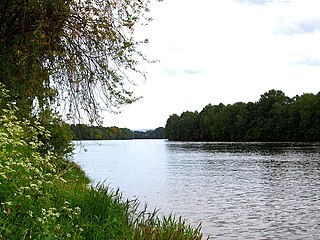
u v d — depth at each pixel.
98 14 10.98
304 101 115.12
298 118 118.31
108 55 11.24
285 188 29.02
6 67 12.05
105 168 48.16
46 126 12.44
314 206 21.98
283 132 122.88
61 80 11.66
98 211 8.15
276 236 15.93
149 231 6.67
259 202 23.41
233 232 16.44
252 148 89.75
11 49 12.15
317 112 110.75
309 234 16.20
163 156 73.88
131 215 9.28
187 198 24.86
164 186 30.70
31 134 8.38
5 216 5.48
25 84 11.82
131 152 98.12
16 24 11.82
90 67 11.31
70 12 10.98
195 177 37.50
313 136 113.06
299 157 57.62
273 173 39.09
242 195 26.09
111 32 10.87
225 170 43.69
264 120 128.38
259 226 17.48
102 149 124.38
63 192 8.20
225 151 82.06
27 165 6.06
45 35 10.91
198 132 165.38
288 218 19.08
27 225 5.61
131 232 7.43
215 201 23.70
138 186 30.66
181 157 69.00
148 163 56.88
